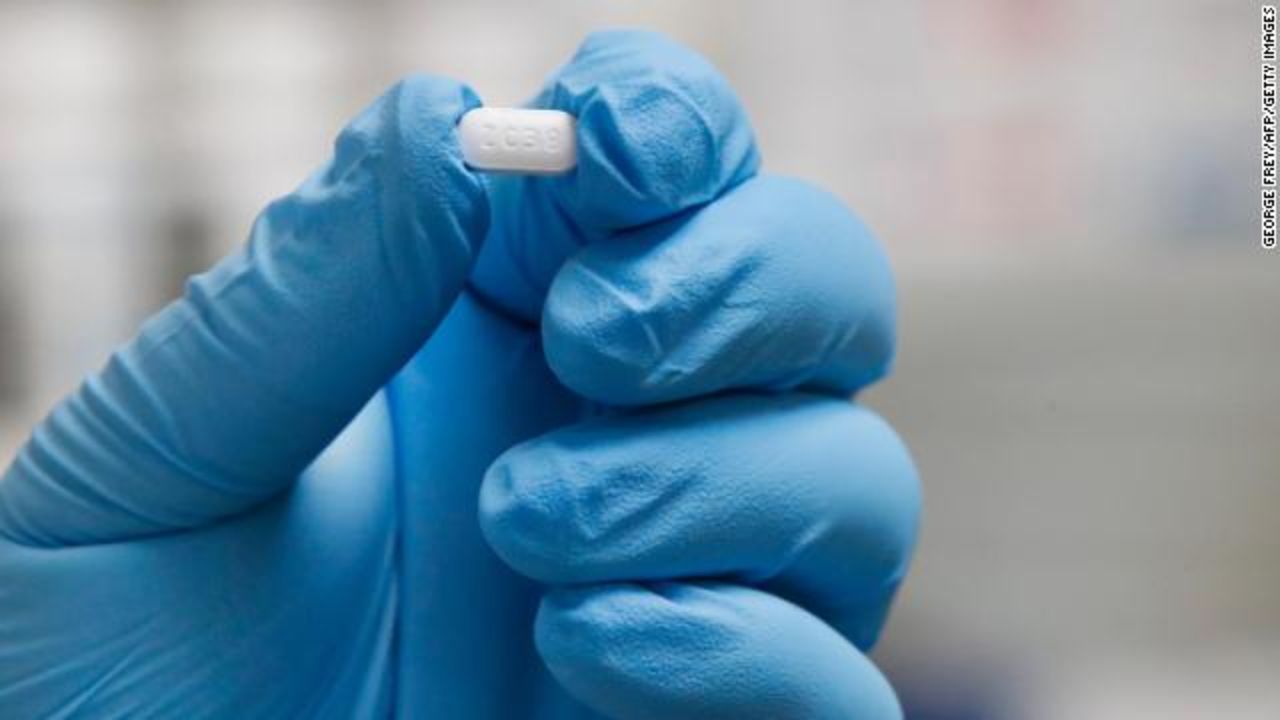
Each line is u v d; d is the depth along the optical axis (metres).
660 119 0.33
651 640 0.33
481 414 0.36
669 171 0.33
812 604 0.35
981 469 0.67
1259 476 0.66
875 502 0.34
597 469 0.33
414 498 0.36
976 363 0.67
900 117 0.67
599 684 0.33
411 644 0.35
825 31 0.67
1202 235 0.66
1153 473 0.66
